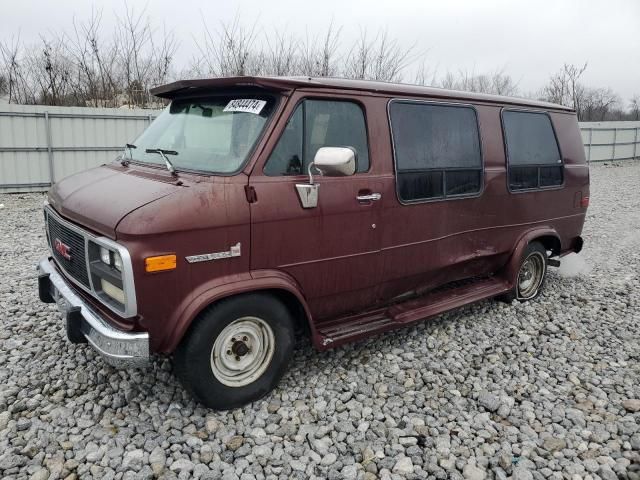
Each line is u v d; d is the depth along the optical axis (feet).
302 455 10.30
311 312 12.82
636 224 35.65
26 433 10.55
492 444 10.80
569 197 19.61
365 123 12.94
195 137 12.34
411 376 13.37
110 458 9.94
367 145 12.96
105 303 10.44
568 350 15.20
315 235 11.92
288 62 46.34
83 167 46.42
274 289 11.60
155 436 10.65
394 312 14.44
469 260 16.05
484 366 14.11
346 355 14.35
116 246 9.66
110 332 9.99
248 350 11.49
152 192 10.44
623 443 10.91
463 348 15.15
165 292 10.02
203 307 10.36
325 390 12.59
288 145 11.54
